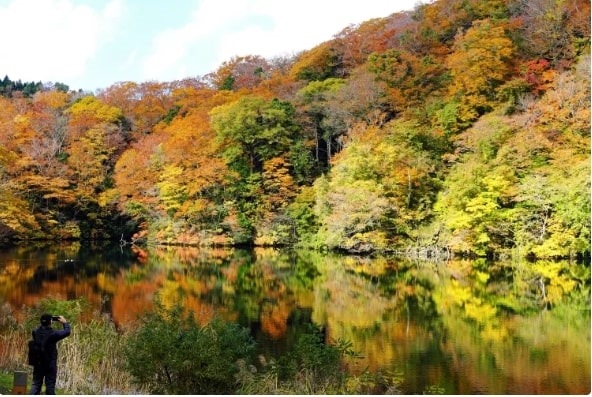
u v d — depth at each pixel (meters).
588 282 26.44
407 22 65.19
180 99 71.25
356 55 63.31
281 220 46.50
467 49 47.03
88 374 10.97
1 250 41.62
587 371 13.52
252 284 27.34
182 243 49.25
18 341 13.47
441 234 36.81
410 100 49.03
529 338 16.56
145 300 22.39
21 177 44.78
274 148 50.19
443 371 13.51
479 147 37.66
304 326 18.23
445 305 21.81
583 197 30.77
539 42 45.44
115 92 73.56
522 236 33.50
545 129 35.78
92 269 32.12
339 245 41.16
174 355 10.23
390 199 38.56
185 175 49.06
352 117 49.38
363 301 22.73
